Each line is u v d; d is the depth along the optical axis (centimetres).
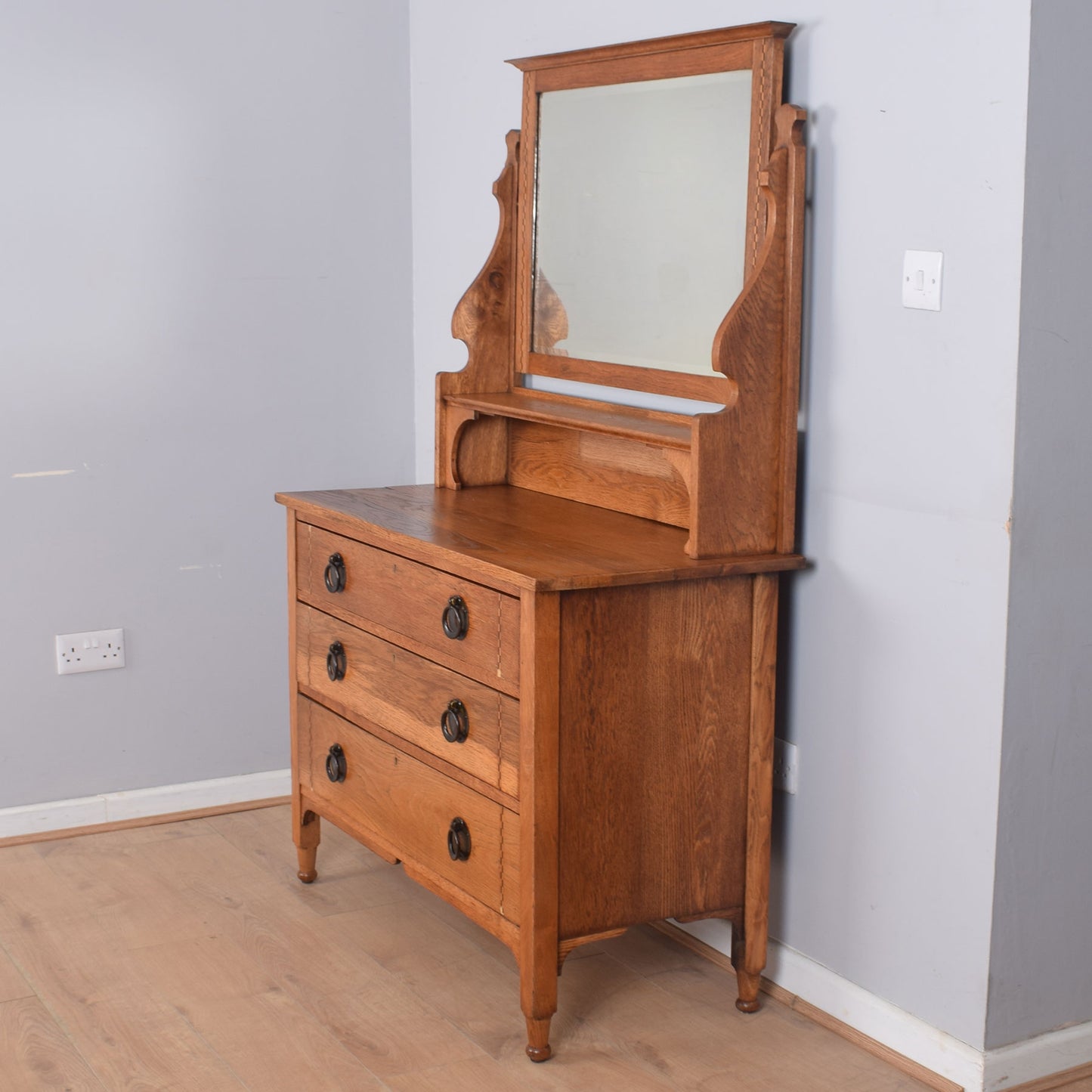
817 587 226
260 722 327
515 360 282
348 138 317
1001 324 191
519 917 215
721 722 223
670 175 239
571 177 262
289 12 306
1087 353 196
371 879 286
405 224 327
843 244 214
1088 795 210
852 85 210
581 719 209
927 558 206
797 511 228
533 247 274
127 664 310
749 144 222
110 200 294
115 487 304
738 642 222
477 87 298
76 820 308
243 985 241
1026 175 186
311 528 267
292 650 280
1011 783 201
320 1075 213
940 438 202
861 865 223
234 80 303
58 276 292
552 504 265
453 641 226
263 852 299
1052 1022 213
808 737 231
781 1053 222
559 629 205
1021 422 191
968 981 207
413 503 264
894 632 213
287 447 321
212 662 319
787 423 219
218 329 309
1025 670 199
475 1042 223
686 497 239
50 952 251
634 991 242
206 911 270
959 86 193
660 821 220
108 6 288
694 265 236
